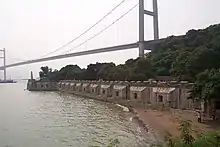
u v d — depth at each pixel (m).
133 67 79.00
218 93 32.22
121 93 69.56
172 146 13.72
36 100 90.12
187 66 49.59
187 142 12.77
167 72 70.19
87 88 100.56
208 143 12.16
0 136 35.69
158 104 51.88
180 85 47.00
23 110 63.69
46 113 57.97
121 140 32.25
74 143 31.88
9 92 137.88
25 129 40.47
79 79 124.50
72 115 54.38
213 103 35.66
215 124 32.75
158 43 101.88
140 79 70.75
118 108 61.91
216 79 33.16
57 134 36.78
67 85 127.56
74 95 109.38
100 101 80.12
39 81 154.62
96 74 110.94
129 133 35.91
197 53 50.22
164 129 34.28
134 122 43.19
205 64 48.69
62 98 97.12
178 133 31.27
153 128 35.88
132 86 64.75
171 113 44.09
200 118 34.34
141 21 116.31
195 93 35.66
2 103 80.62
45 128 41.03
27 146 30.94
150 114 46.03
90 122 45.56
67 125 43.28
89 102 79.44
